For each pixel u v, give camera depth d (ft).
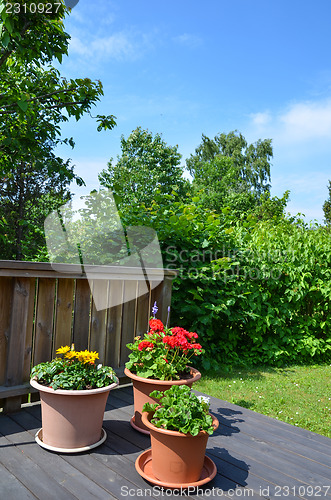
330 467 6.27
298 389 13.19
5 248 30.83
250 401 11.75
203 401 5.93
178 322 14.89
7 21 12.05
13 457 5.96
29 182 35.04
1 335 7.66
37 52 14.78
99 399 6.44
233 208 70.79
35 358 8.15
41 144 17.47
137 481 5.52
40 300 8.18
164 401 5.69
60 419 6.20
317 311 17.81
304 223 20.29
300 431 7.77
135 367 7.91
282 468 6.15
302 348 17.12
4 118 16.97
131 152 70.54
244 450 6.75
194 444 5.32
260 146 109.50
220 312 15.57
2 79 17.07
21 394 7.75
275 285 16.72
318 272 17.52
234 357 16.01
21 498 4.89
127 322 10.21
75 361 7.11
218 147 109.91
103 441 6.66
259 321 16.22
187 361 8.13
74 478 5.48
